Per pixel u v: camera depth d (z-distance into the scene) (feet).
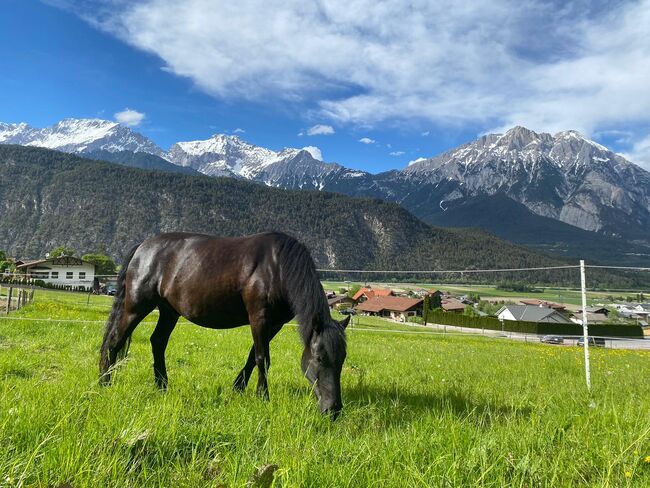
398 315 281.33
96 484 8.02
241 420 13.23
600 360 51.80
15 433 9.89
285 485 8.05
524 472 9.37
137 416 11.80
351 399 18.24
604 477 9.52
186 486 8.42
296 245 18.28
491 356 50.03
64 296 125.59
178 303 19.83
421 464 9.83
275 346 40.14
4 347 28.89
